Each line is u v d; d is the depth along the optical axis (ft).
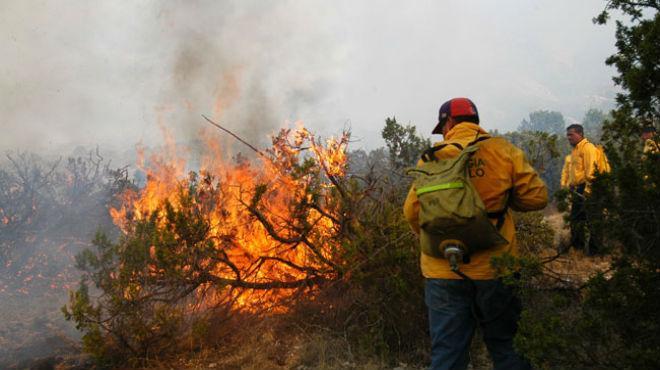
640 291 8.58
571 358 8.98
